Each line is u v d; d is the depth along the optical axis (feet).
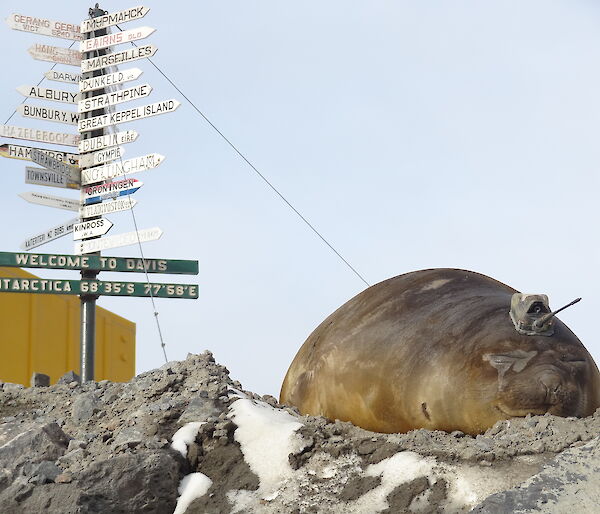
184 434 38.58
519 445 35.12
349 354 43.09
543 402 37.14
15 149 71.56
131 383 43.11
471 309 40.93
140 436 38.60
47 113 73.56
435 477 34.53
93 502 35.73
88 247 71.51
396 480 34.96
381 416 41.63
